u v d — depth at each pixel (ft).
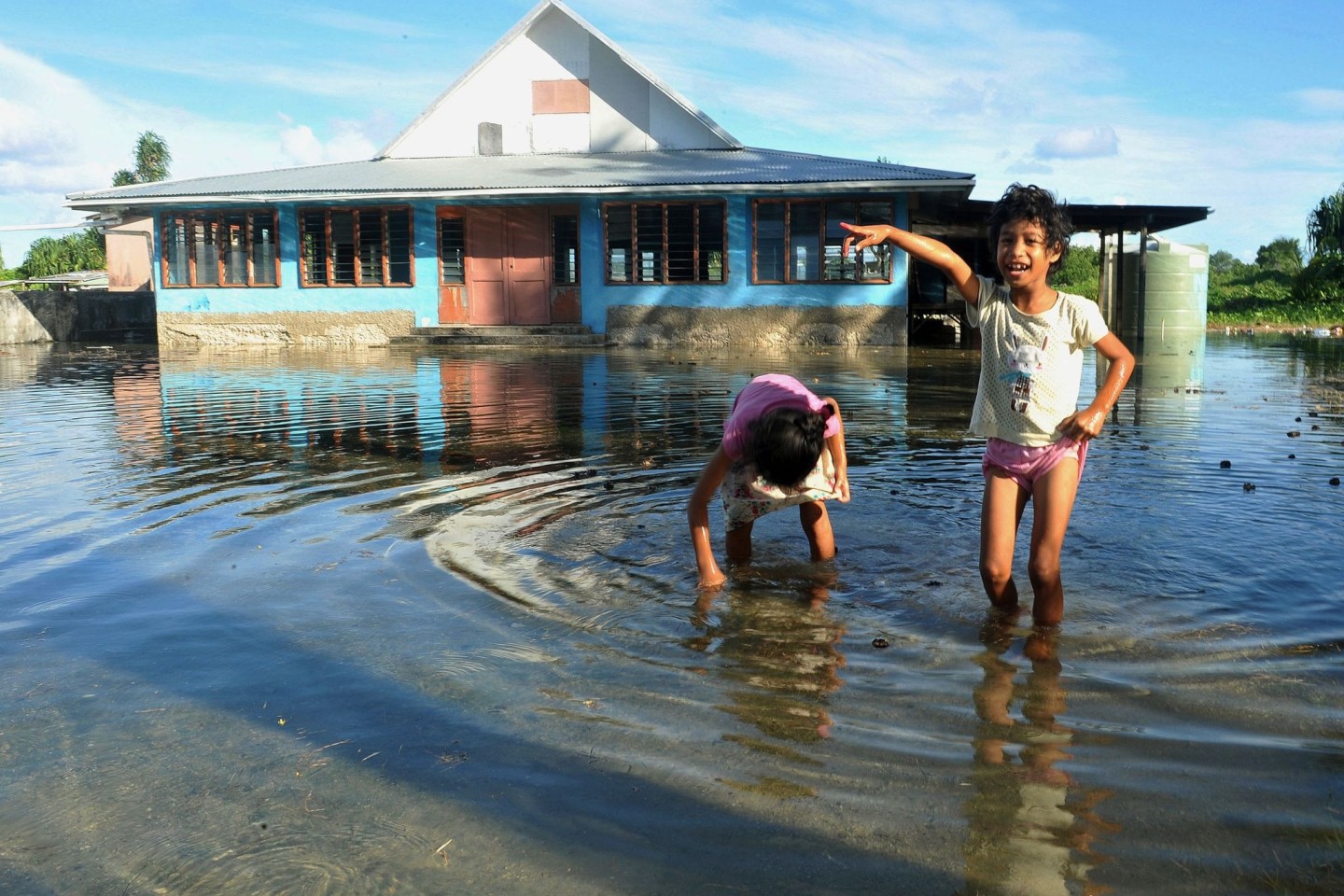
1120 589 11.32
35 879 5.87
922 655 9.34
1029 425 11.03
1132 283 76.89
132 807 6.64
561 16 77.25
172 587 11.51
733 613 10.57
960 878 5.78
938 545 13.39
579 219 69.31
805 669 8.97
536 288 71.51
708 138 77.51
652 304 68.13
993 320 11.41
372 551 13.07
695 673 8.88
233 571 12.14
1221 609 10.61
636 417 27.58
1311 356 54.29
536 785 6.87
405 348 65.98
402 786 6.88
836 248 65.41
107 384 39.83
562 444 22.43
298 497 16.62
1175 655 9.29
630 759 7.23
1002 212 11.10
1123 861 5.95
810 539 12.71
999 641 9.71
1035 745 7.45
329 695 8.40
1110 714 8.00
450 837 6.24
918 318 79.25
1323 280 111.04
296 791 6.82
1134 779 6.92
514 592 11.30
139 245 99.71
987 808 6.54
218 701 8.31
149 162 196.85
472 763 7.18
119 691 8.55
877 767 7.10
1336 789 6.77
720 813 6.50
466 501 16.20
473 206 71.20
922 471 18.81
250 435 24.11
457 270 71.87
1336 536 13.57
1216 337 76.28
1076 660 9.21
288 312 72.49
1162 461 19.69
